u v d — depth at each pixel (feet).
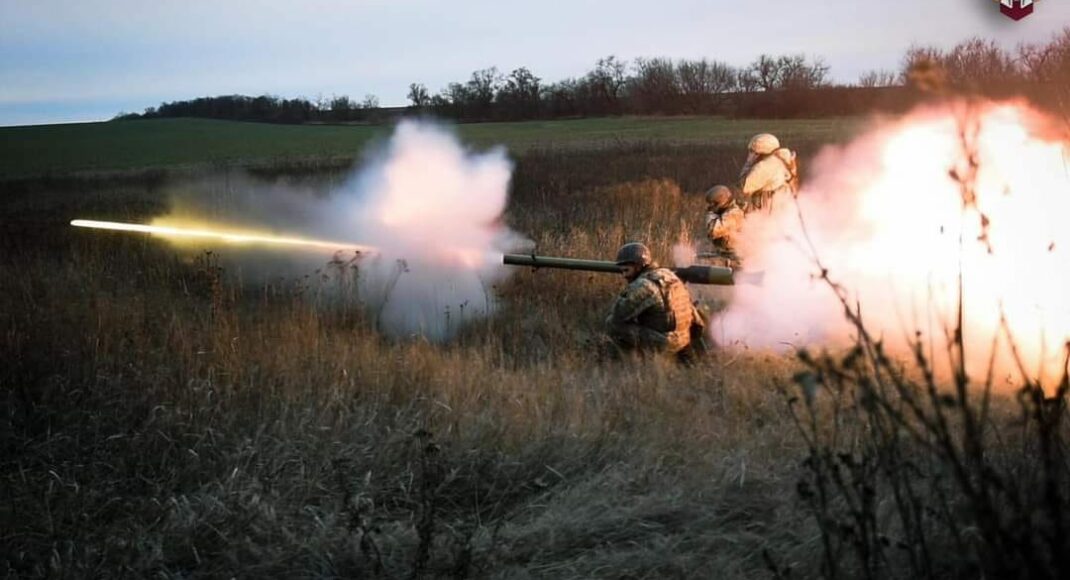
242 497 15.21
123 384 20.44
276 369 21.29
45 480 16.79
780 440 17.16
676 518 14.44
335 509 15.33
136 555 14.12
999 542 9.87
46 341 22.26
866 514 10.51
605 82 234.79
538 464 16.74
